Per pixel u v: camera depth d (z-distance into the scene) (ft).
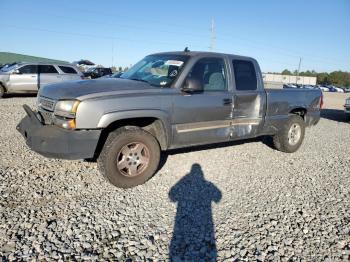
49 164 16.90
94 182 15.05
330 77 366.43
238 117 18.30
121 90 14.12
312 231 11.78
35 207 12.24
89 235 10.62
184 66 16.06
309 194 15.35
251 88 18.97
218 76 17.54
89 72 102.89
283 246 10.70
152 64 17.61
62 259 9.32
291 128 21.91
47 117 14.17
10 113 32.81
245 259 9.91
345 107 45.27
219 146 22.89
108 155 13.69
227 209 13.20
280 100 20.63
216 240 10.84
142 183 14.94
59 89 14.19
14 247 9.70
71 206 12.54
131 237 10.69
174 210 12.84
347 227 12.20
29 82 49.85
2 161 16.90
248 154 21.62
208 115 16.70
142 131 14.55
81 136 12.96
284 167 19.44
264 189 15.65
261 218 12.54
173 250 10.14
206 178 16.62
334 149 25.40
